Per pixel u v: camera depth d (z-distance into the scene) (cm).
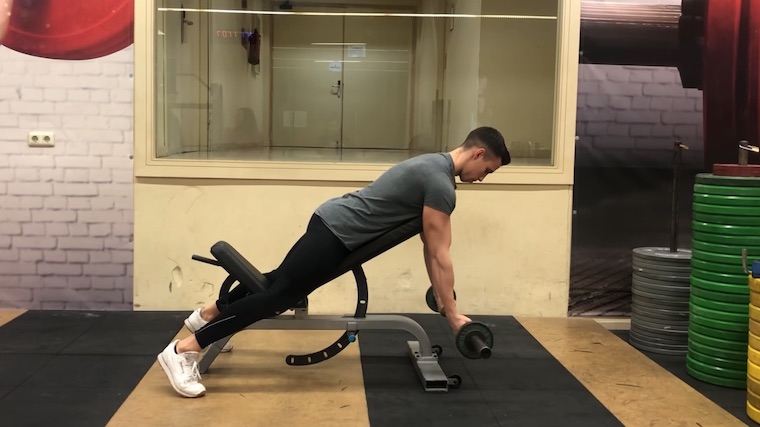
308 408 223
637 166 346
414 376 258
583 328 334
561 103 341
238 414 217
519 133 373
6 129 334
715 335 254
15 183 337
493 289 351
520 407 229
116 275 345
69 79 332
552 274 351
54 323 321
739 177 250
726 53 337
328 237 230
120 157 337
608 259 351
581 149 345
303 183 340
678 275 293
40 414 213
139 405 222
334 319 252
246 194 340
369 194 236
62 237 342
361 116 433
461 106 409
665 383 257
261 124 425
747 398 225
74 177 338
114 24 329
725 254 251
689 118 343
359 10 432
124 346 287
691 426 215
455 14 412
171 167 336
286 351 286
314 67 438
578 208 348
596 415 223
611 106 342
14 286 344
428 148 428
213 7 388
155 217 339
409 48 434
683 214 349
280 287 229
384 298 349
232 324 231
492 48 385
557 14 345
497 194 345
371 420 215
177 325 319
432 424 213
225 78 400
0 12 325
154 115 336
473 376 261
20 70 330
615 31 337
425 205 230
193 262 342
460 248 347
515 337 316
